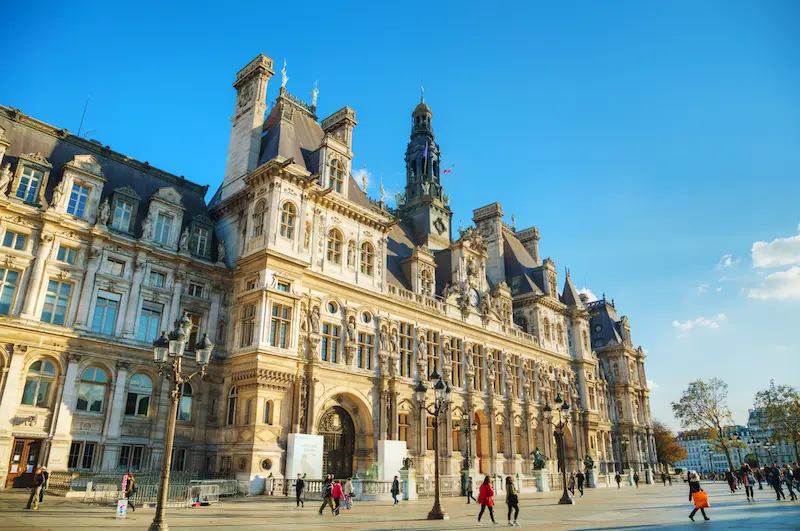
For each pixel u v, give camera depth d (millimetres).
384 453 43844
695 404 94688
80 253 38062
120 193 41031
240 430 39344
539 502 38812
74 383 35781
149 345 39562
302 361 42438
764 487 63125
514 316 77938
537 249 90812
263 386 39562
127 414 37969
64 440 34594
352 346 47688
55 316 36312
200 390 41344
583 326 83875
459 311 61531
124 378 37969
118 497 26828
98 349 37219
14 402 33188
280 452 39312
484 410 60750
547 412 41125
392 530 20797
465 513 29422
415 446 50875
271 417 39594
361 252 52281
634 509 32188
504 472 60562
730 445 105500
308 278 45750
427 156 76125
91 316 37438
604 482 69562
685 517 26453
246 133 50938
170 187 44312
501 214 83500
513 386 66062
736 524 22547
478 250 66938
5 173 35344
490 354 64125
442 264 65312
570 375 78625
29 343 34375
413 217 72250
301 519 24516
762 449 182750
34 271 35500
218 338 43594
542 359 73500
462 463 54812
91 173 39781
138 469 37250
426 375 54312
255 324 40812
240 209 47469
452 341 59750
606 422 86125
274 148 46938
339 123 57406
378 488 39375
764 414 101750
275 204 43625
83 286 37531
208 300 43969
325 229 48906
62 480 32250
